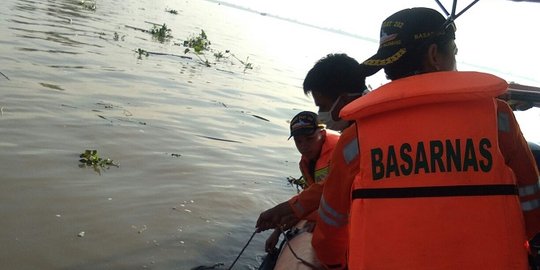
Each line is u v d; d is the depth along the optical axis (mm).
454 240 1562
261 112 8562
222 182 4910
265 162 5875
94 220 3695
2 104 5820
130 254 3344
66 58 9016
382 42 1919
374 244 1628
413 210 1607
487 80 1659
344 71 2799
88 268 3104
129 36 13859
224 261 3480
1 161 4359
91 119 5977
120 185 4383
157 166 4988
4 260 3021
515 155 1736
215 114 7637
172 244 3564
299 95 11109
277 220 3051
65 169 4477
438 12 1898
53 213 3688
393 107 1706
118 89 7715
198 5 48062
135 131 5891
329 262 2330
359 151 1762
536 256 2385
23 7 14367
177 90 8656
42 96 6453
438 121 1661
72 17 14867
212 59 13602
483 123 1649
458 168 1615
